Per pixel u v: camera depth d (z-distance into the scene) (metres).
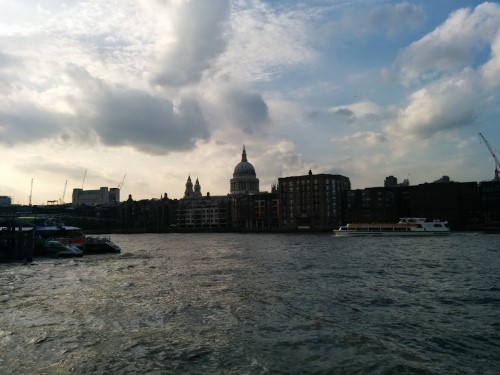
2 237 98.56
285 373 23.61
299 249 116.56
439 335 29.98
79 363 25.52
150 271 69.44
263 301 41.81
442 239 156.50
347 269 67.00
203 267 74.00
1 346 28.80
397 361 25.08
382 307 38.75
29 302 43.56
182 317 36.00
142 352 27.23
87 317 36.50
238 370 24.09
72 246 107.75
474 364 24.56
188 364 25.09
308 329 31.72
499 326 32.03
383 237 176.88
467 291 46.16
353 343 28.25
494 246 115.88
